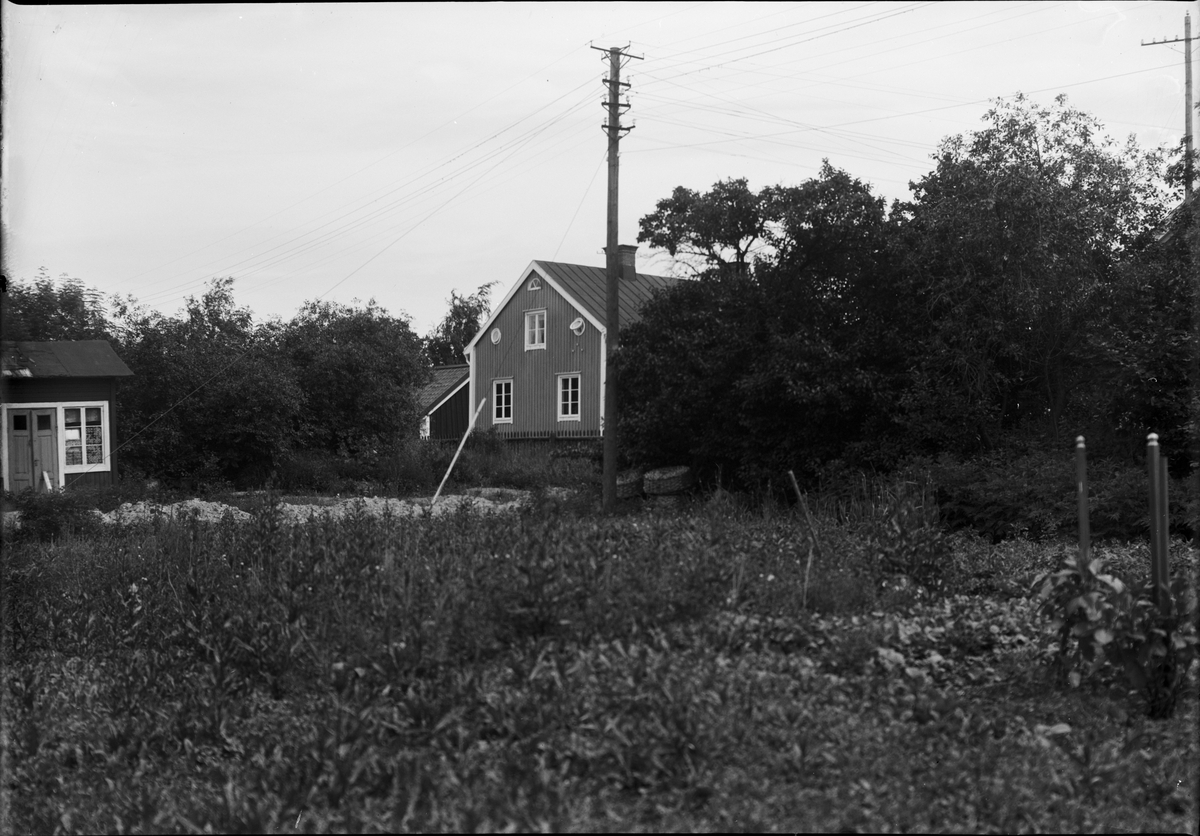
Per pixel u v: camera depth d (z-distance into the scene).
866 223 21.11
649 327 24.33
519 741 5.80
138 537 15.67
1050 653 7.23
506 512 11.77
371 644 7.77
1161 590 6.29
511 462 37.38
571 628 7.38
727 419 22.92
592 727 5.69
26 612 10.93
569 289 41.75
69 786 6.59
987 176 19.02
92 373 33.00
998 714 6.11
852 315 21.45
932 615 8.31
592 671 6.55
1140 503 14.60
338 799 5.41
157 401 35.56
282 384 36.22
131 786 6.38
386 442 39.62
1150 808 4.91
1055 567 10.05
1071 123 19.45
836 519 13.59
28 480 32.25
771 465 21.78
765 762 5.40
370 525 11.22
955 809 4.92
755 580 8.76
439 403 48.75
